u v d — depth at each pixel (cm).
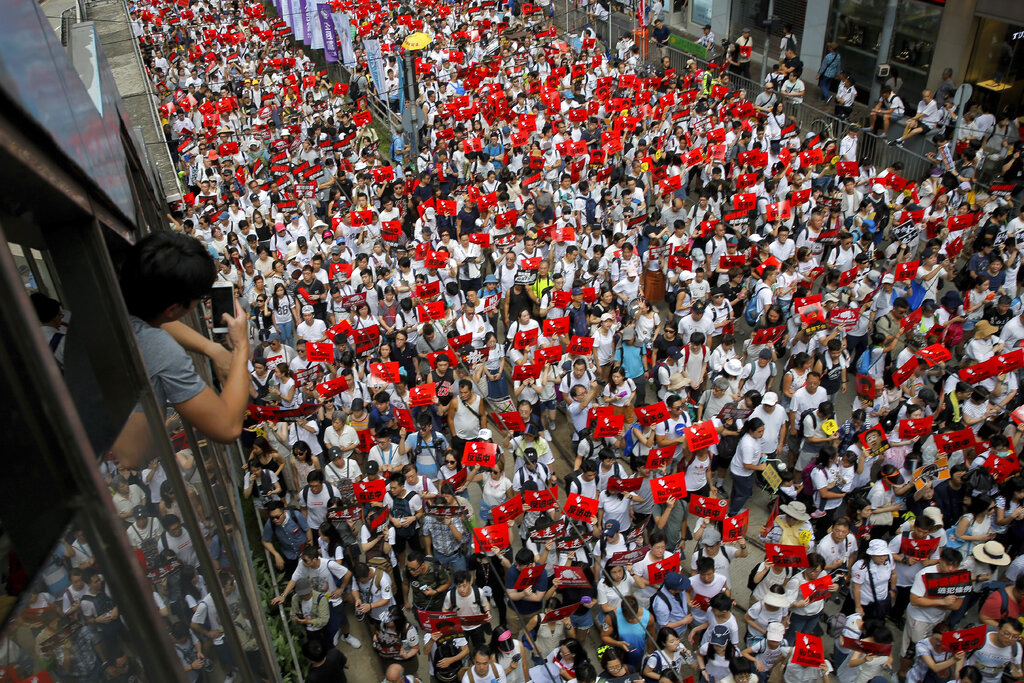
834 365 1207
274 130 2483
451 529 961
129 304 242
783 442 1149
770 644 854
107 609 137
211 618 257
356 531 1015
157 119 1614
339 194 1953
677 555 886
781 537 933
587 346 1217
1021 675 840
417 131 2278
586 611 912
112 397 187
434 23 3020
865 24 2409
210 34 3372
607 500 999
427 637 915
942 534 916
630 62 2603
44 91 156
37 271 260
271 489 985
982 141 1866
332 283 1429
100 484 137
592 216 1744
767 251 1411
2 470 121
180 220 1542
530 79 2534
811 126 2183
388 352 1211
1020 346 1232
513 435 1122
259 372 1181
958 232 1458
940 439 1027
